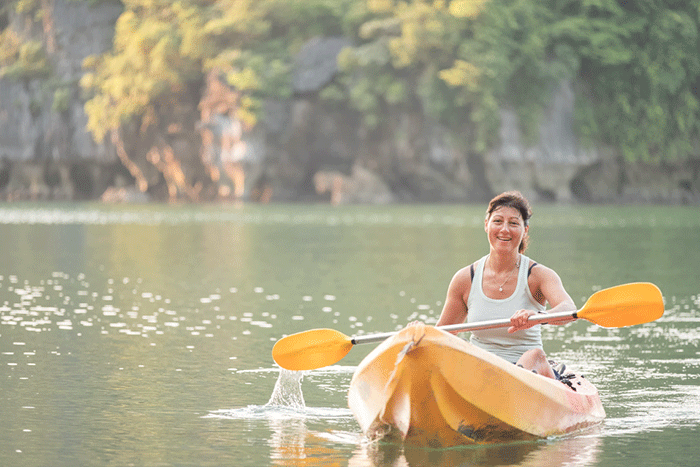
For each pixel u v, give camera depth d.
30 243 38.00
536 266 9.38
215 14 115.50
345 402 10.06
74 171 129.38
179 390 10.61
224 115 108.88
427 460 7.78
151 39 114.50
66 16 126.75
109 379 11.20
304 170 112.56
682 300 19.16
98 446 8.18
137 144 120.81
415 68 107.62
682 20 111.56
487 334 9.40
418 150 108.06
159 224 56.19
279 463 7.69
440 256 31.27
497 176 107.12
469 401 8.06
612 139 112.25
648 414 9.45
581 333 15.01
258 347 13.67
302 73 108.38
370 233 46.09
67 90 125.00
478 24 102.75
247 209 86.69
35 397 10.15
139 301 19.22
